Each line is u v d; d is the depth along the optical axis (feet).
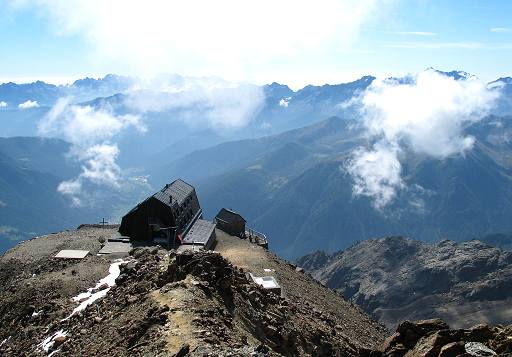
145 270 214.90
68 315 207.31
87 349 153.07
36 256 322.14
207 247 378.53
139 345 133.18
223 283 177.58
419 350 126.72
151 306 156.35
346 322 285.64
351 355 209.67
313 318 239.91
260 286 223.71
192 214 431.43
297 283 330.34
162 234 367.86
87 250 328.70
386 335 315.99
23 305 228.84
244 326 162.30
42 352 175.63
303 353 180.86
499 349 114.11
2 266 308.60
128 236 369.71
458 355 113.29
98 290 233.55
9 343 201.87
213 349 118.52
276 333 173.88
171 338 129.39
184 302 151.84
